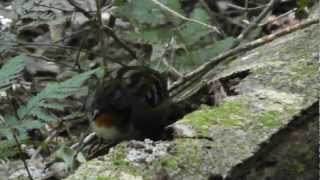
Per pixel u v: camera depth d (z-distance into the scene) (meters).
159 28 7.17
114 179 4.11
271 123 4.71
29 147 6.41
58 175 5.57
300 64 5.59
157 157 4.31
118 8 7.29
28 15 6.57
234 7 8.81
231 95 5.40
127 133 4.90
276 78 5.39
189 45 7.14
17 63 4.32
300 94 5.12
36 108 4.18
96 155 5.69
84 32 8.37
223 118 4.79
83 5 8.56
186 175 4.20
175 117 5.32
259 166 4.50
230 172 4.25
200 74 6.37
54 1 6.66
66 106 7.12
